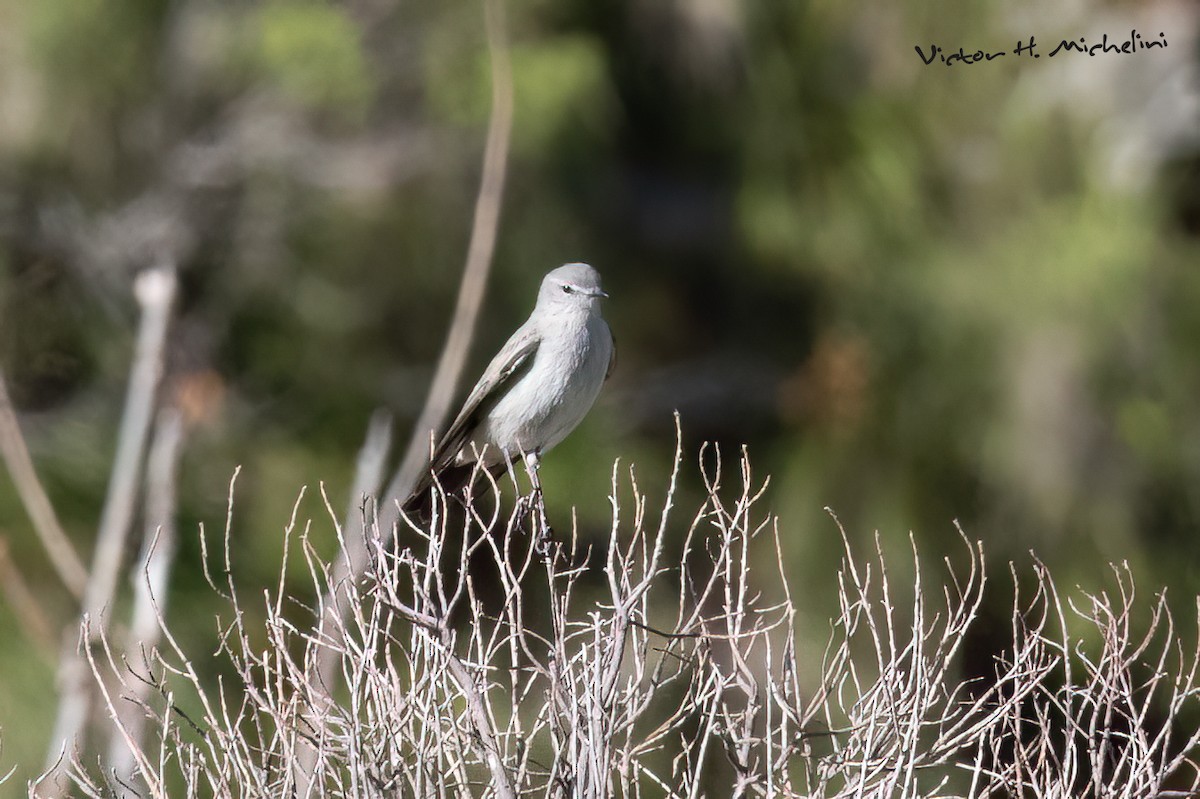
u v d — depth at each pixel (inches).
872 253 539.8
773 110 551.2
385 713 247.9
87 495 445.4
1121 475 507.5
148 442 439.8
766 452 541.3
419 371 535.5
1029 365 514.3
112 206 535.5
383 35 541.6
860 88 551.2
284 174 542.6
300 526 451.2
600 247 576.1
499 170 394.3
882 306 537.3
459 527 388.2
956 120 540.1
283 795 244.1
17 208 526.9
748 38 553.6
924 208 539.2
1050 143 531.8
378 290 540.7
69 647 314.8
